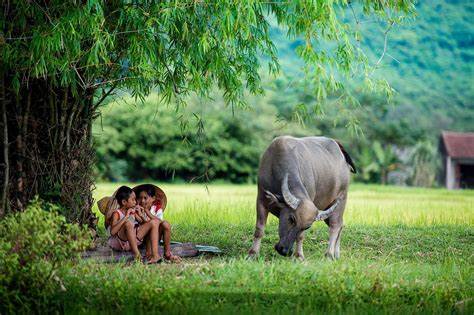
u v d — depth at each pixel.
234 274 11.30
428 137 65.12
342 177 15.43
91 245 13.27
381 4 13.66
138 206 13.56
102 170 57.16
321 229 18.67
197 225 19.58
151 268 12.02
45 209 14.12
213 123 57.47
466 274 12.10
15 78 12.94
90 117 15.05
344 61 13.59
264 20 14.05
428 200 33.81
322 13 12.20
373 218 22.00
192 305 9.67
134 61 13.05
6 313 9.65
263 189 14.10
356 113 61.06
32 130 14.37
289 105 58.38
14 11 13.22
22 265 10.34
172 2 12.05
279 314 9.54
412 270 12.38
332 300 10.09
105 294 9.98
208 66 13.44
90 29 12.08
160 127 56.88
